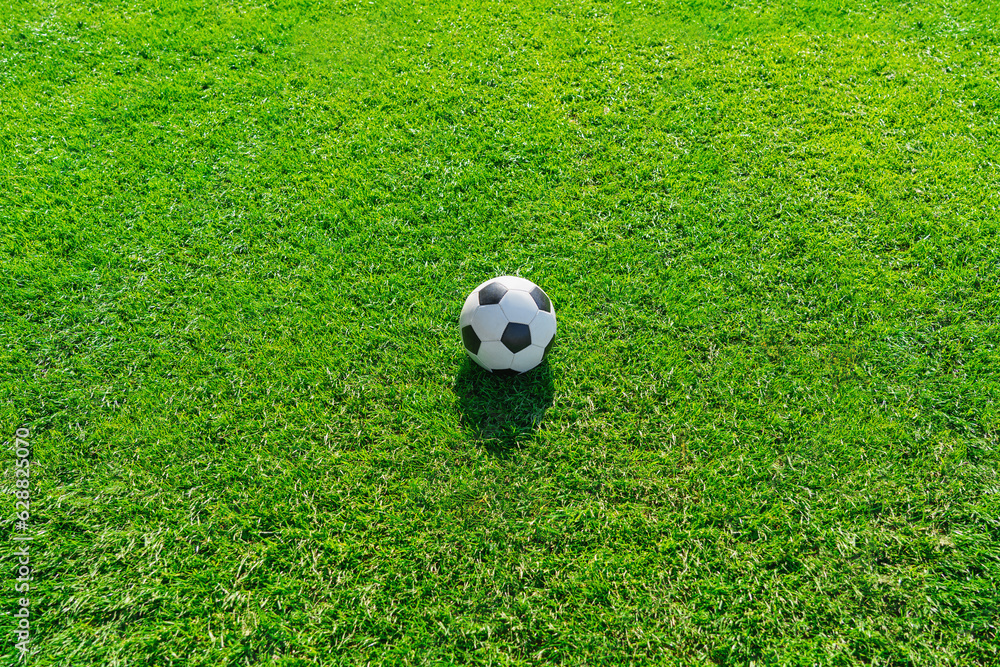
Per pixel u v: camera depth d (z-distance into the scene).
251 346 4.02
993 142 5.27
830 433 3.54
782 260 4.49
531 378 3.84
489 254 4.58
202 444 3.54
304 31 6.83
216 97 5.98
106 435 3.59
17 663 2.80
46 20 6.90
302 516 3.27
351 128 5.62
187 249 4.62
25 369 3.89
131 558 3.13
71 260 4.52
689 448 3.53
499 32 6.80
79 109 5.81
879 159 5.18
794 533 3.18
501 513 3.29
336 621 2.96
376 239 4.68
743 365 3.88
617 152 5.35
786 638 2.88
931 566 3.06
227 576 3.07
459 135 5.55
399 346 4.01
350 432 3.62
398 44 6.66
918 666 2.77
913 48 6.37
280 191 5.07
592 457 3.50
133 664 2.81
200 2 7.20
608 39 6.70
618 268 4.46
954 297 4.19
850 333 4.00
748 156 5.29
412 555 3.15
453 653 2.88
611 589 3.04
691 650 2.88
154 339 4.06
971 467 3.36
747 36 6.68
